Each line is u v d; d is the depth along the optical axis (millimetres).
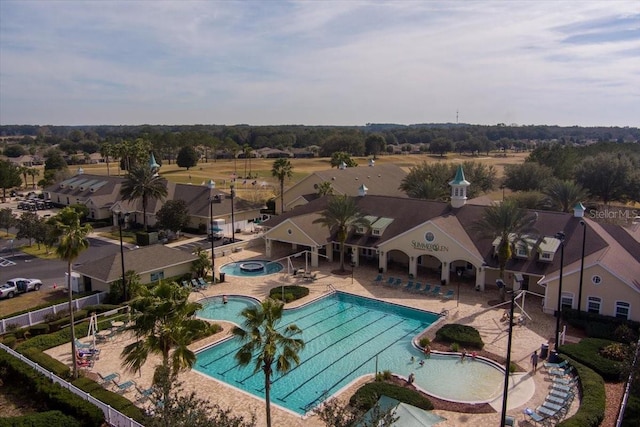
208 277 54594
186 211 75750
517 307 44781
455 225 53844
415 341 38719
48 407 28844
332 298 49719
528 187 98000
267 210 94750
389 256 60625
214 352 37594
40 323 41062
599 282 41250
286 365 24609
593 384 29625
